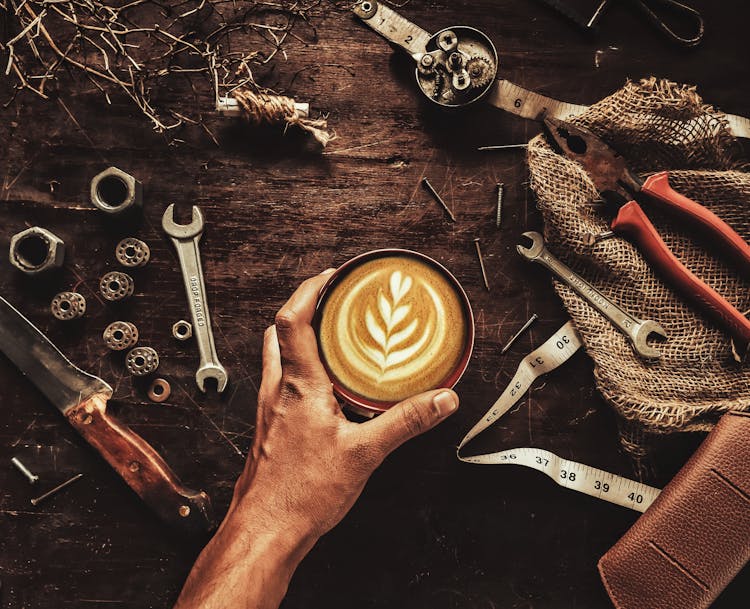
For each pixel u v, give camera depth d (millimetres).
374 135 670
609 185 629
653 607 602
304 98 671
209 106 669
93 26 662
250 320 664
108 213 641
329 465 562
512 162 668
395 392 576
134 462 637
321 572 655
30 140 669
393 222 668
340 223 668
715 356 637
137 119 669
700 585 594
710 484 596
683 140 645
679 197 620
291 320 562
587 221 635
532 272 665
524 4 672
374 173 669
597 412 659
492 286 665
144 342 665
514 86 665
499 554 656
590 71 672
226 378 656
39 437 662
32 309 666
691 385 634
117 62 669
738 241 616
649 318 644
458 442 658
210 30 672
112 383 663
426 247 667
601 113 638
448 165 669
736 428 597
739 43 671
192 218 662
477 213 667
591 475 652
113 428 639
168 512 635
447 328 582
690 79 671
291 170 669
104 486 659
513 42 672
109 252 669
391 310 584
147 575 654
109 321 667
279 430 572
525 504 657
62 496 659
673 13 673
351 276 589
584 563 653
